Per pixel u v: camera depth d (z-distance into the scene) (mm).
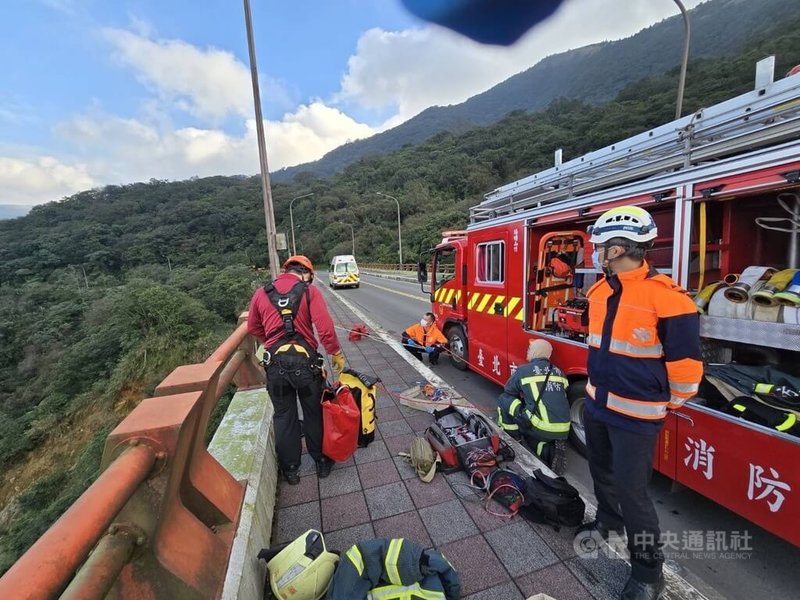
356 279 25797
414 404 4383
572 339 3836
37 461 15828
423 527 2525
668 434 2791
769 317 2211
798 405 2172
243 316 3883
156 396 1663
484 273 5340
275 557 1968
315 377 2883
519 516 2598
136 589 1288
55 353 25125
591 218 3555
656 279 1879
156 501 1292
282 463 2961
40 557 741
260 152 11422
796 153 2033
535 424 3273
